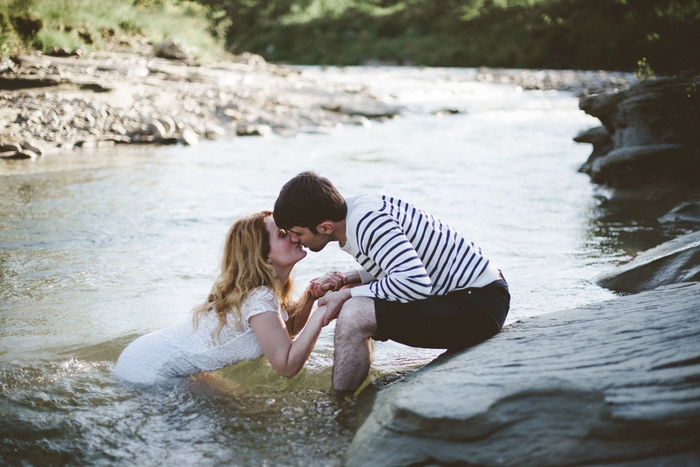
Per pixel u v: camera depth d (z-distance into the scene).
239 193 7.60
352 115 14.96
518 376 2.38
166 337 3.34
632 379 2.25
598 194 7.61
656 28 15.60
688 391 2.15
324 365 3.46
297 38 36.69
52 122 10.79
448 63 31.17
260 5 40.06
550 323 3.24
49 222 6.27
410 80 22.98
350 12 38.06
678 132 7.38
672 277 4.33
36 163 9.20
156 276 4.87
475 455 2.15
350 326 3.04
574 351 2.65
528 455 2.11
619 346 2.62
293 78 18.98
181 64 16.72
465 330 3.12
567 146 11.27
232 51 32.94
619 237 5.80
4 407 2.95
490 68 29.08
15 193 7.39
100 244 5.63
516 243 5.65
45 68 12.35
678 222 6.26
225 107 13.45
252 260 3.24
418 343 3.14
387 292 2.99
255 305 3.20
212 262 5.21
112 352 3.59
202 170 8.98
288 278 3.52
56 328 3.91
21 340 3.72
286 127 13.09
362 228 3.00
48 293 4.50
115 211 6.71
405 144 11.65
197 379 3.25
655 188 7.29
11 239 5.71
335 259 5.35
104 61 14.39
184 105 13.00
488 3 33.38
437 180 8.45
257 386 3.19
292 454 2.54
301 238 3.10
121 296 4.46
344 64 33.41
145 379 3.21
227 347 3.31
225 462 2.50
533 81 21.97
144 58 16.11
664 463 2.00
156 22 18.95
